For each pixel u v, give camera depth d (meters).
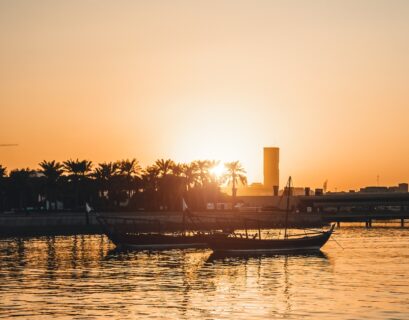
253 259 119.25
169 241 142.88
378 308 68.50
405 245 154.62
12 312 66.69
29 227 198.38
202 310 67.88
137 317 64.75
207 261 115.12
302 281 88.00
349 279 89.81
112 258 119.62
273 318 64.12
